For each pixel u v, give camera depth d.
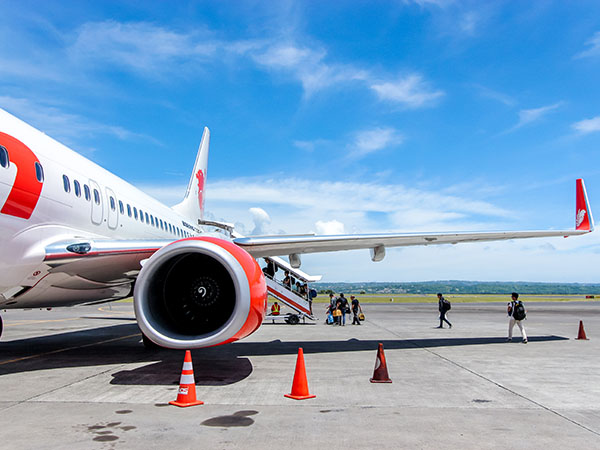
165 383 6.43
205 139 19.25
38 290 7.57
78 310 37.06
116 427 4.38
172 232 13.12
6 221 6.25
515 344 11.55
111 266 7.77
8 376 6.96
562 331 15.70
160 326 6.69
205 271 7.55
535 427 4.44
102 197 8.95
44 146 7.50
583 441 4.03
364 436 4.13
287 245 8.91
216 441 3.98
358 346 10.95
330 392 5.91
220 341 6.34
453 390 6.07
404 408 5.13
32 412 4.90
